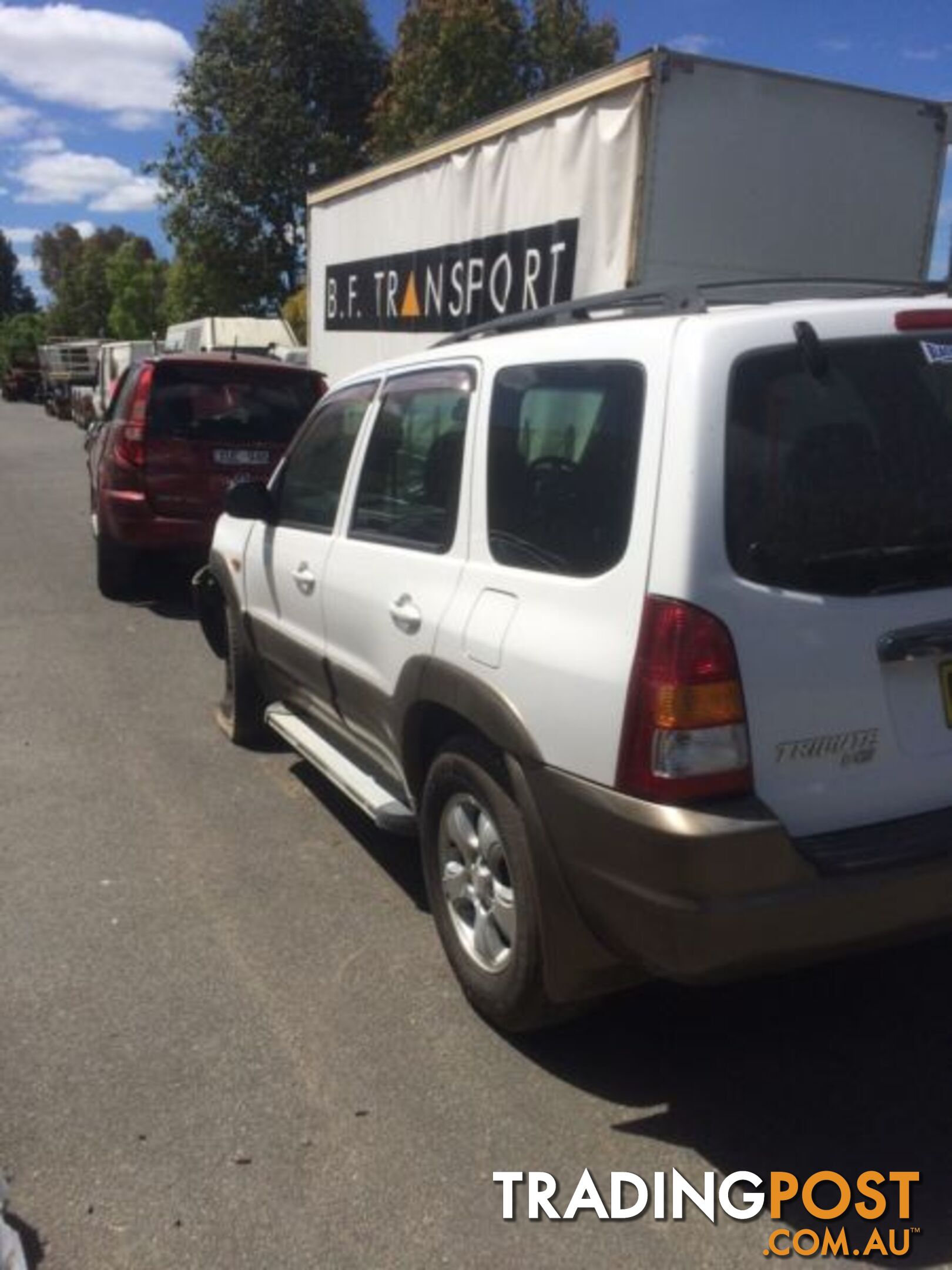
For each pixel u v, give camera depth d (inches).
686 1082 125.7
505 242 311.6
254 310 1320.1
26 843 188.2
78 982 145.0
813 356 107.3
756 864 101.3
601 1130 118.0
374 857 183.6
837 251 283.4
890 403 110.3
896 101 283.4
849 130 278.4
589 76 269.6
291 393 365.4
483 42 967.6
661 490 105.3
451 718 135.7
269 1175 110.9
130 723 251.1
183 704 265.9
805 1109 121.3
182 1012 138.3
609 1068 128.0
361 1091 123.5
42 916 162.7
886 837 106.9
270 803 206.2
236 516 197.6
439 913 142.3
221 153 1242.6
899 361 111.4
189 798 208.2
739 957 102.3
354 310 427.2
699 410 104.3
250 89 1239.5
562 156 283.0
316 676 181.5
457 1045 132.0
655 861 103.0
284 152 1247.5
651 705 103.3
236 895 169.6
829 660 105.0
